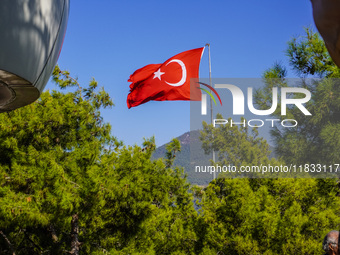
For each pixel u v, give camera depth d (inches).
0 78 109.5
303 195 452.8
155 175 494.9
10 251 492.4
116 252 468.1
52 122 483.5
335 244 113.3
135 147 498.0
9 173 444.8
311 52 411.2
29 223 415.8
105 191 431.5
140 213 477.7
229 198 468.4
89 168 452.8
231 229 477.1
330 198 455.2
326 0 18.7
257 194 463.2
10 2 99.7
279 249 444.5
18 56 104.3
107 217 473.4
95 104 574.9
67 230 510.0
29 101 127.5
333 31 19.0
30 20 104.7
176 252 522.6
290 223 441.1
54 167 418.6
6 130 455.5
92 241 503.2
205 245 509.0
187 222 571.8
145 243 496.4
